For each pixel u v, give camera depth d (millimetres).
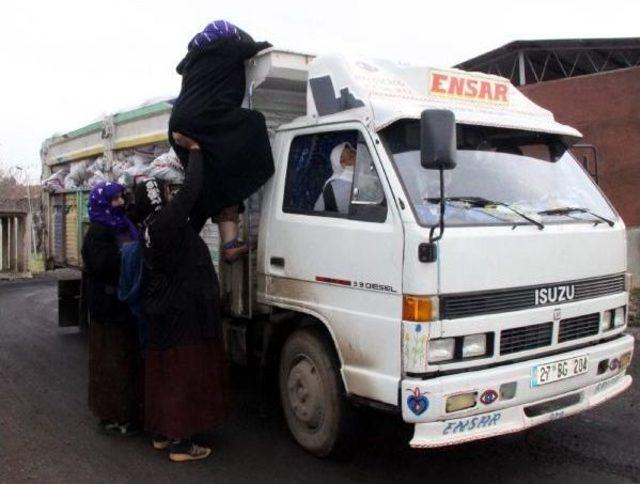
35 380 6562
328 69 4574
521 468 4516
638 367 6801
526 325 4059
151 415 4695
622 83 12898
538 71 19719
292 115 5277
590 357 4359
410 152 4191
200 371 4617
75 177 8367
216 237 5344
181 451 4637
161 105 6086
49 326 9141
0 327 9062
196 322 4594
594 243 4488
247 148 4742
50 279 14312
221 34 4805
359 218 4184
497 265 3953
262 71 4867
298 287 4648
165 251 4457
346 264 4234
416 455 4734
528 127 4672
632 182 12852
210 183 4734
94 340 5090
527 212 4332
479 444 4930
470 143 4445
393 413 3924
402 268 3848
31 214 14422
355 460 4652
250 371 6609
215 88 4750
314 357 4578
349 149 4406
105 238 4965
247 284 5184
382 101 4246
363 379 4113
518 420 4012
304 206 4684
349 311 4215
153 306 4543
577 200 4754
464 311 3848
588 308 4414
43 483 4312
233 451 4836
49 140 9367
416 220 3842
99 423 5312
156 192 4824
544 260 4168
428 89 4527
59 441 5031
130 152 6902
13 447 4910
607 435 5070
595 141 13266
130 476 4426
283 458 4699
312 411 4613
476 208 4137
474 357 3881
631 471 4445
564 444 4914
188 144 4727
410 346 3779
